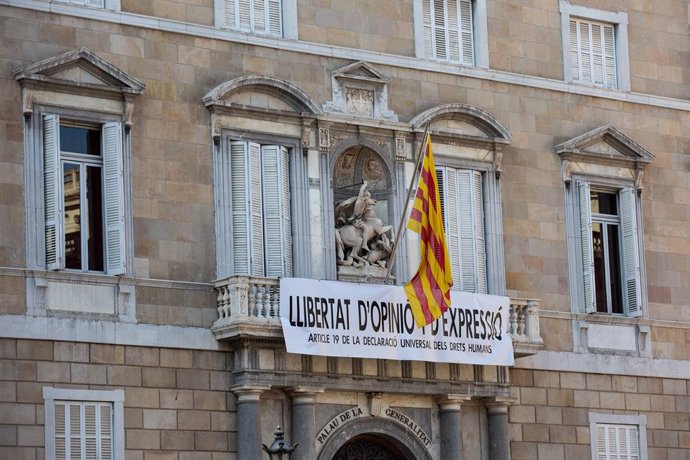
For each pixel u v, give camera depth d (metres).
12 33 60.66
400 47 69.56
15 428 58.72
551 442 70.62
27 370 59.22
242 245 64.06
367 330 64.44
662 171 75.75
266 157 65.06
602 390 72.31
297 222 65.44
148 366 61.59
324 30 67.69
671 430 74.00
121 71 62.06
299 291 63.06
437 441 67.50
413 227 64.94
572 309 72.06
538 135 72.56
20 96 60.38
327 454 64.56
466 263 69.50
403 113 69.06
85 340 60.41
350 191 68.06
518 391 70.19
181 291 62.66
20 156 60.09
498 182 70.88
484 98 71.44
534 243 71.50
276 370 63.16
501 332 68.00
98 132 62.31
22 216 59.88
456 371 67.56
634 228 74.00
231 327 62.03
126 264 61.53
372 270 66.81
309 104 65.94
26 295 59.59
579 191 73.00
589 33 75.44
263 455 62.91
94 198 61.88
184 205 63.22
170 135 63.34
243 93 64.94
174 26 64.00
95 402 60.41
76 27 62.03
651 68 76.62
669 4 77.62
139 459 60.91
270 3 66.81
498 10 72.69
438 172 69.44
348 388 64.75
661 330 74.56
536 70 73.19
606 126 73.56
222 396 62.94
